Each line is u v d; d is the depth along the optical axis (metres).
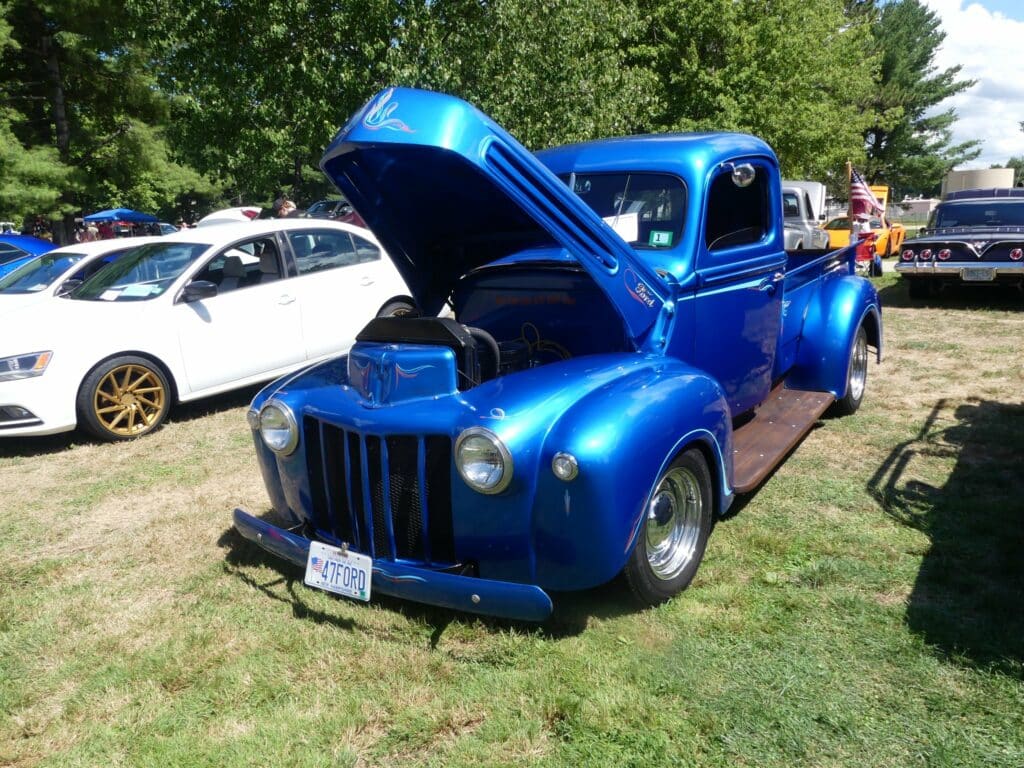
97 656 3.21
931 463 5.02
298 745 2.62
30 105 25.64
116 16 22.53
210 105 13.40
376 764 2.54
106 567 4.07
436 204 3.85
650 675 2.88
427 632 3.22
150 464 5.78
